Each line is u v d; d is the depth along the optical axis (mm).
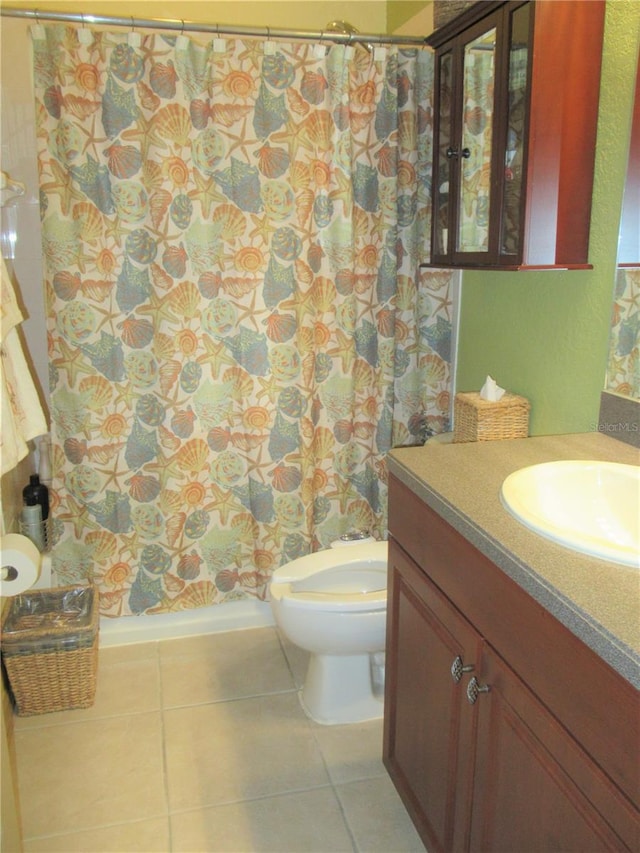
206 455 2225
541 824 973
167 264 2025
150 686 2117
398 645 1541
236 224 2051
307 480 2264
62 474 2109
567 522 1248
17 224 2150
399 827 1599
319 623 1765
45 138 1875
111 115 1896
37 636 1906
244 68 1953
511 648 1028
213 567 2334
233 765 1791
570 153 1516
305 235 2078
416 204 2186
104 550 2189
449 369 2355
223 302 2119
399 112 2105
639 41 1383
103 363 2053
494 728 1098
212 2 2303
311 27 2414
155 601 2305
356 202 2143
